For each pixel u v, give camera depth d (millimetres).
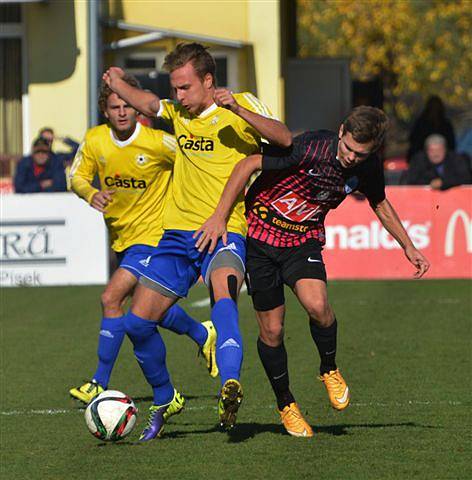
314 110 71062
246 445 20859
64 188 50562
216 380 27953
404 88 141750
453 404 24438
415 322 37094
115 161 25047
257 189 20656
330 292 45125
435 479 18391
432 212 49656
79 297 44312
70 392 24516
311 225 20625
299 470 18984
